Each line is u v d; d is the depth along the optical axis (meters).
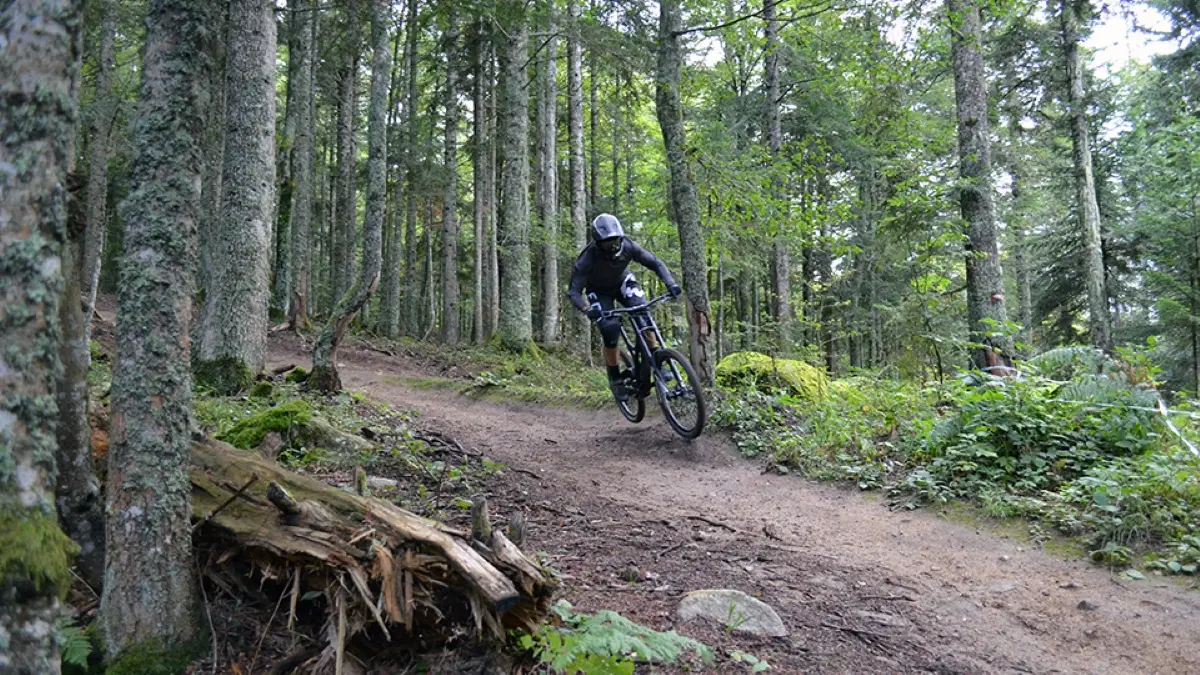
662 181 17.94
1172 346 18.73
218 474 3.12
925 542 4.88
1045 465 5.65
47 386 1.69
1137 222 18.58
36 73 1.65
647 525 4.94
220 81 11.68
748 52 17.88
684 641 2.73
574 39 12.88
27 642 1.59
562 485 5.87
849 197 9.49
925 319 9.86
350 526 2.71
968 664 3.21
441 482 5.18
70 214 2.89
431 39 23.12
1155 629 3.53
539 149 21.27
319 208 31.55
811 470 6.54
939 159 11.25
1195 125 15.52
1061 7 12.63
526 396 10.59
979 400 6.18
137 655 2.49
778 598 3.76
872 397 7.91
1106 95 16.89
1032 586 4.09
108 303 20.66
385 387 11.59
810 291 22.20
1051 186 20.73
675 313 23.05
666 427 8.03
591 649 2.43
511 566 2.54
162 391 2.57
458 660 2.57
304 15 15.55
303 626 2.83
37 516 1.65
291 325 16.50
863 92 11.52
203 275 14.96
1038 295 20.91
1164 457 5.15
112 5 11.05
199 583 2.81
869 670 3.06
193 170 2.61
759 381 9.41
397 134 20.89
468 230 31.86
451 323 21.12
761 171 8.66
